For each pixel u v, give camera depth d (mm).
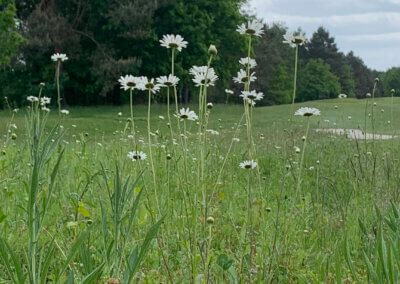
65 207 4426
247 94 3508
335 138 10883
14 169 5520
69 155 7645
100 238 3484
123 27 41656
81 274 3006
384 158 7043
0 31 32906
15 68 41219
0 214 3410
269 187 5602
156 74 43938
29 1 42781
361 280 3287
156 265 3514
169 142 8352
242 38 46531
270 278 3158
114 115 32438
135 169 5258
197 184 3068
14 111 8992
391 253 2537
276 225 3529
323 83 76062
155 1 40969
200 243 3180
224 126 15898
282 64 67625
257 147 9992
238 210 4930
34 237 1916
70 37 41219
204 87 3072
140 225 3906
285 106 33688
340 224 4449
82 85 43656
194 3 44406
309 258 3797
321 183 6371
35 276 1921
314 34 95250
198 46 44188
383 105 24547
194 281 2877
